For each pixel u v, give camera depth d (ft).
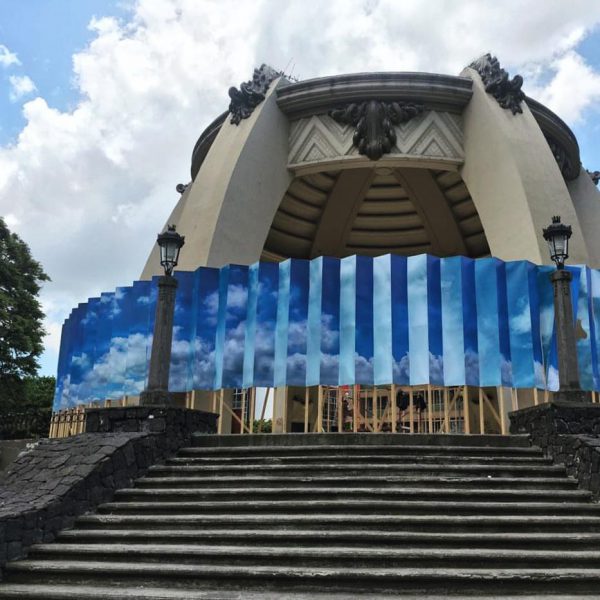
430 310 41.37
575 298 42.80
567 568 21.26
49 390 93.91
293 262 42.86
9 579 21.70
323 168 58.18
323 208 77.41
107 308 47.80
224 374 42.34
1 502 24.32
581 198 65.98
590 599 19.42
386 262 42.32
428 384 40.06
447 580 20.18
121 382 45.16
